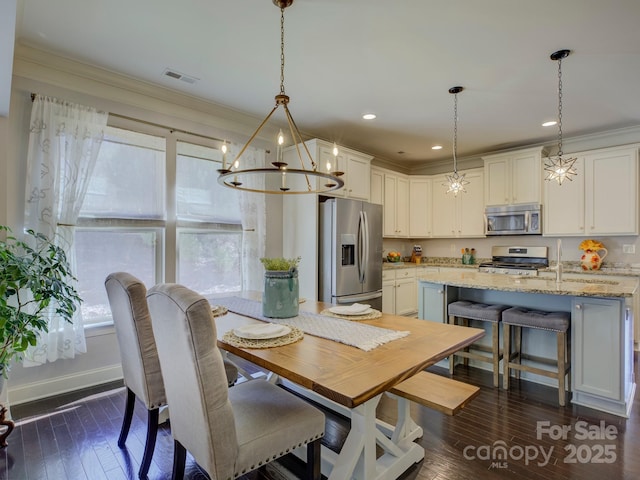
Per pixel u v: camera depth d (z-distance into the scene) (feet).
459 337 5.61
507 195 15.83
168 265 10.78
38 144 8.42
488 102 11.24
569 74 9.36
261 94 10.73
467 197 17.51
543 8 6.72
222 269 12.10
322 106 11.64
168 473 5.89
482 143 15.80
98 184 9.50
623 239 13.85
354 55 8.50
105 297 9.68
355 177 14.29
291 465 6.20
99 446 6.64
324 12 6.88
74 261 8.81
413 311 16.97
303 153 13.28
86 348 9.20
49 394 8.70
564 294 8.14
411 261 20.04
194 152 11.44
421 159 18.90
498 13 6.88
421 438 6.91
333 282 12.59
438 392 5.80
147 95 10.31
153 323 4.63
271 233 13.67
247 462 4.16
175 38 7.81
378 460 5.79
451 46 8.07
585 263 14.11
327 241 12.78
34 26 7.37
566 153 14.53
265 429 4.43
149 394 5.70
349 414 7.73
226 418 3.98
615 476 5.77
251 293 10.12
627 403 8.12
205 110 11.56
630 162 13.09
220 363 3.99
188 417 4.24
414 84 10.00
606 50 8.18
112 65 9.00
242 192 12.39
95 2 6.61
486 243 17.79
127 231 10.08
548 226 14.84
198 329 3.83
